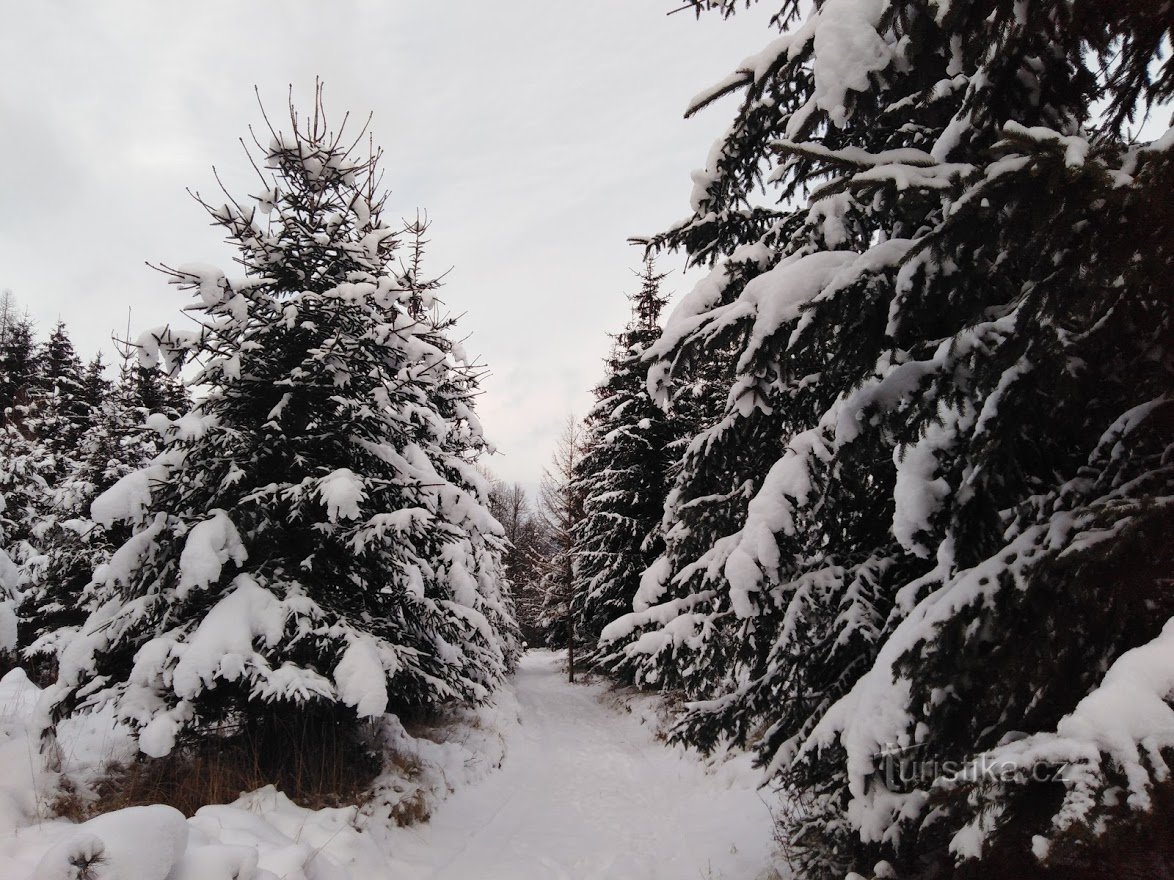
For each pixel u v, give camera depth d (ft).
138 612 19.75
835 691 13.87
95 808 17.46
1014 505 10.12
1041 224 7.68
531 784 30.63
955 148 10.77
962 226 8.59
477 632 30.55
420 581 24.34
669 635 16.49
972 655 8.24
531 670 87.40
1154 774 5.08
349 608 23.40
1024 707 8.50
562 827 24.08
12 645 28.81
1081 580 7.51
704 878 18.45
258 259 23.99
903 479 10.55
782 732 15.56
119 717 18.34
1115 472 8.83
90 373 58.70
